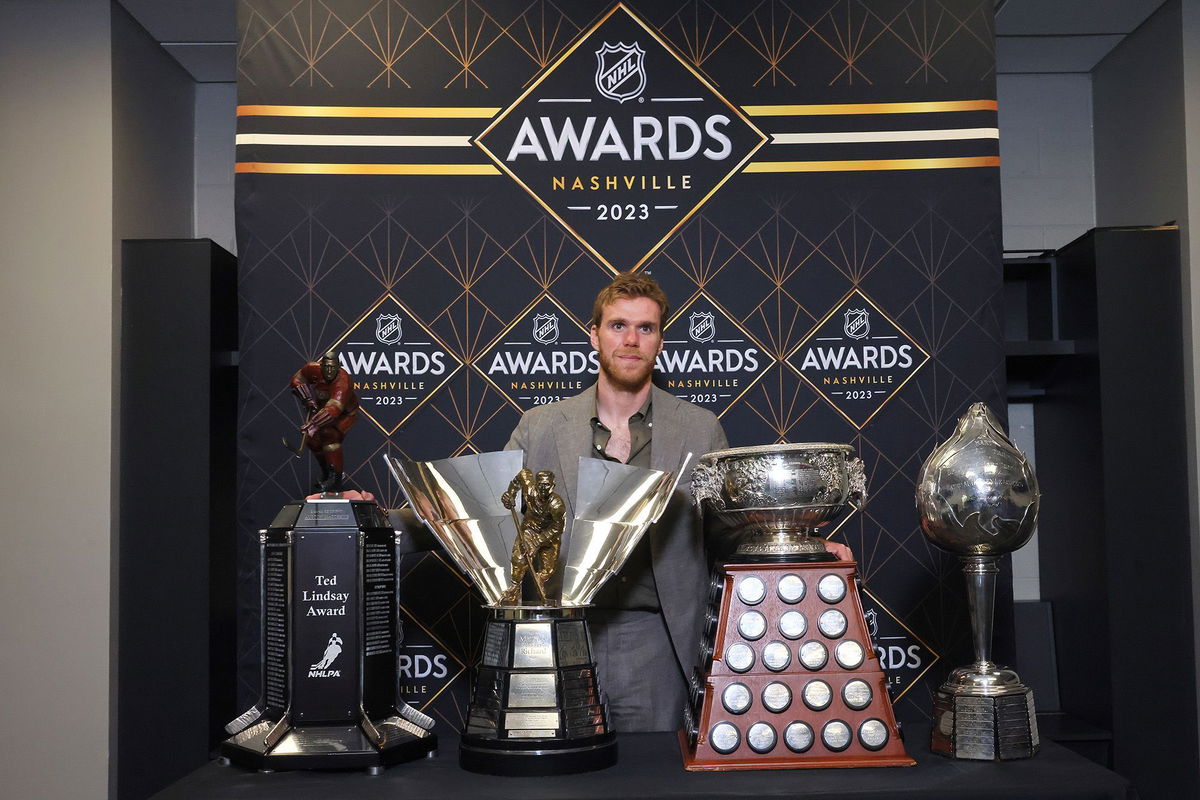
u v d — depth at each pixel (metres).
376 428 2.38
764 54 2.46
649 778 1.41
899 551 2.38
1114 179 3.27
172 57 3.20
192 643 2.57
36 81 2.81
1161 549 2.59
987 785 1.36
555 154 2.44
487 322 2.41
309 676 1.51
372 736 1.50
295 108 2.40
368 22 2.43
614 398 2.12
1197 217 2.83
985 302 2.43
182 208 3.27
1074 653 2.83
